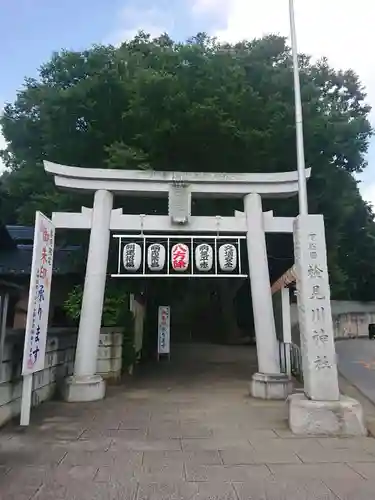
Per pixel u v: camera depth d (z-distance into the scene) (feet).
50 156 45.14
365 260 104.17
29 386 22.40
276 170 43.86
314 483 14.25
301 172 25.05
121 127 41.88
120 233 33.60
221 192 32.94
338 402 21.11
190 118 37.14
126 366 42.55
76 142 43.16
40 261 23.80
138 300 51.37
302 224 23.49
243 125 41.39
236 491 13.60
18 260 44.11
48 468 15.65
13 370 23.21
